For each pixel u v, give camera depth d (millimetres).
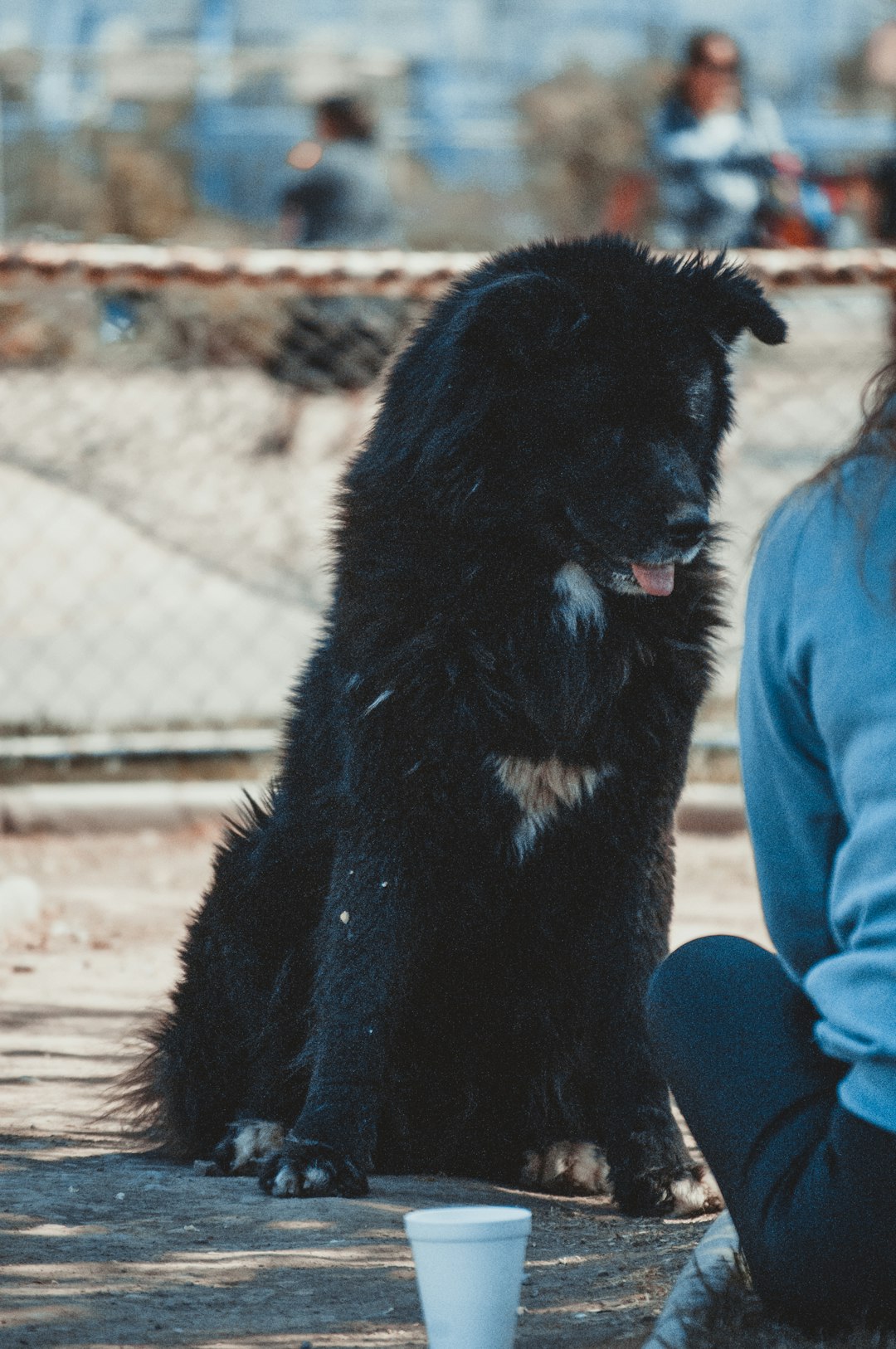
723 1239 3795
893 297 12125
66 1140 5504
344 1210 4605
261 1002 5551
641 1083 5051
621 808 5133
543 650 5016
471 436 5008
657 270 5324
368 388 15539
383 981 5059
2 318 18000
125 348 18047
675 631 5152
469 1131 5504
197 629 12680
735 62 16562
